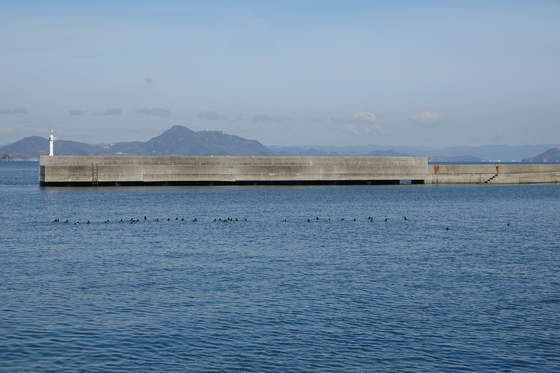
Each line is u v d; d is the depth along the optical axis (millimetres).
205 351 19484
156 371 17922
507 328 22047
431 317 23281
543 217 61469
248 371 17984
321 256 36594
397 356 19266
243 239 44000
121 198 81188
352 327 21984
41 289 27094
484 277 30500
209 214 62156
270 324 22234
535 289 27922
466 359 19094
